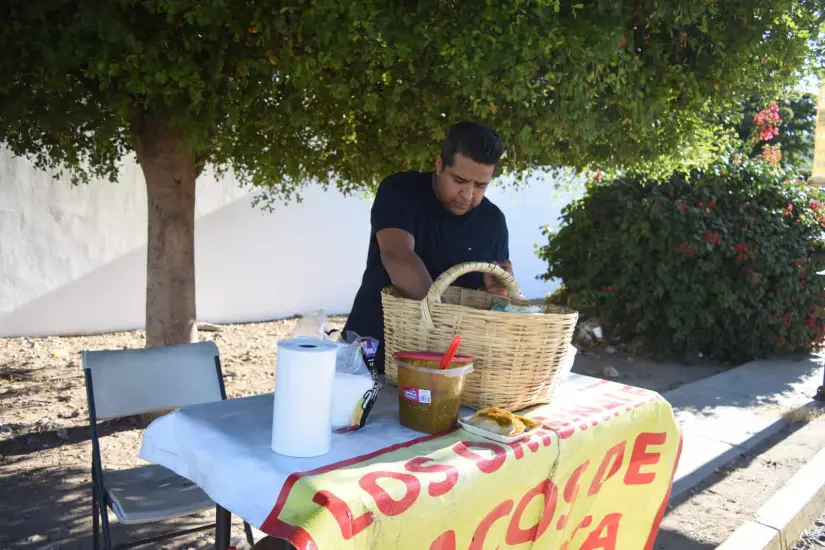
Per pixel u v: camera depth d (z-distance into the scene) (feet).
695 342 23.88
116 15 9.56
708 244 22.84
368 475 4.84
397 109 12.91
